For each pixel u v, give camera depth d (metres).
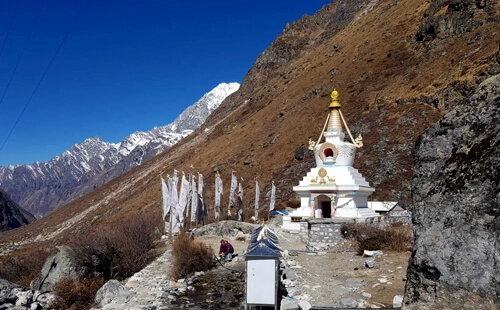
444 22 82.62
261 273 10.62
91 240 23.00
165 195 32.78
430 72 74.62
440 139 7.54
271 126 100.94
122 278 21.50
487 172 6.66
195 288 15.74
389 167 57.84
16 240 130.88
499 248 6.21
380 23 113.00
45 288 19.11
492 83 7.36
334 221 21.09
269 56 182.38
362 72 94.31
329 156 31.27
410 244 17.72
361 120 73.81
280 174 74.75
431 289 6.62
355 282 12.77
